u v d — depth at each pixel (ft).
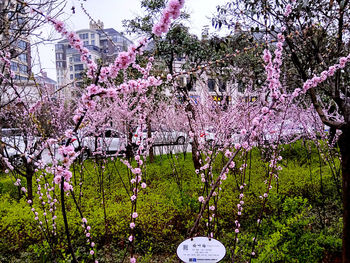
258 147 27.43
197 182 21.70
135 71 24.80
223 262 12.11
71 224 14.82
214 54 24.48
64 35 5.69
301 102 22.91
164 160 32.24
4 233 14.67
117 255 13.55
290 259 11.75
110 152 36.40
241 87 23.88
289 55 15.46
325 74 8.31
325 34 13.71
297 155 29.22
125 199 19.06
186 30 26.63
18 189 20.93
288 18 13.32
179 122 28.68
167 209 16.99
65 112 23.97
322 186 18.72
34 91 18.53
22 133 17.99
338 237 13.26
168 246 14.51
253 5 15.46
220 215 16.33
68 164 5.95
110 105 18.30
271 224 15.03
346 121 9.71
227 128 16.94
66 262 12.09
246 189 18.72
